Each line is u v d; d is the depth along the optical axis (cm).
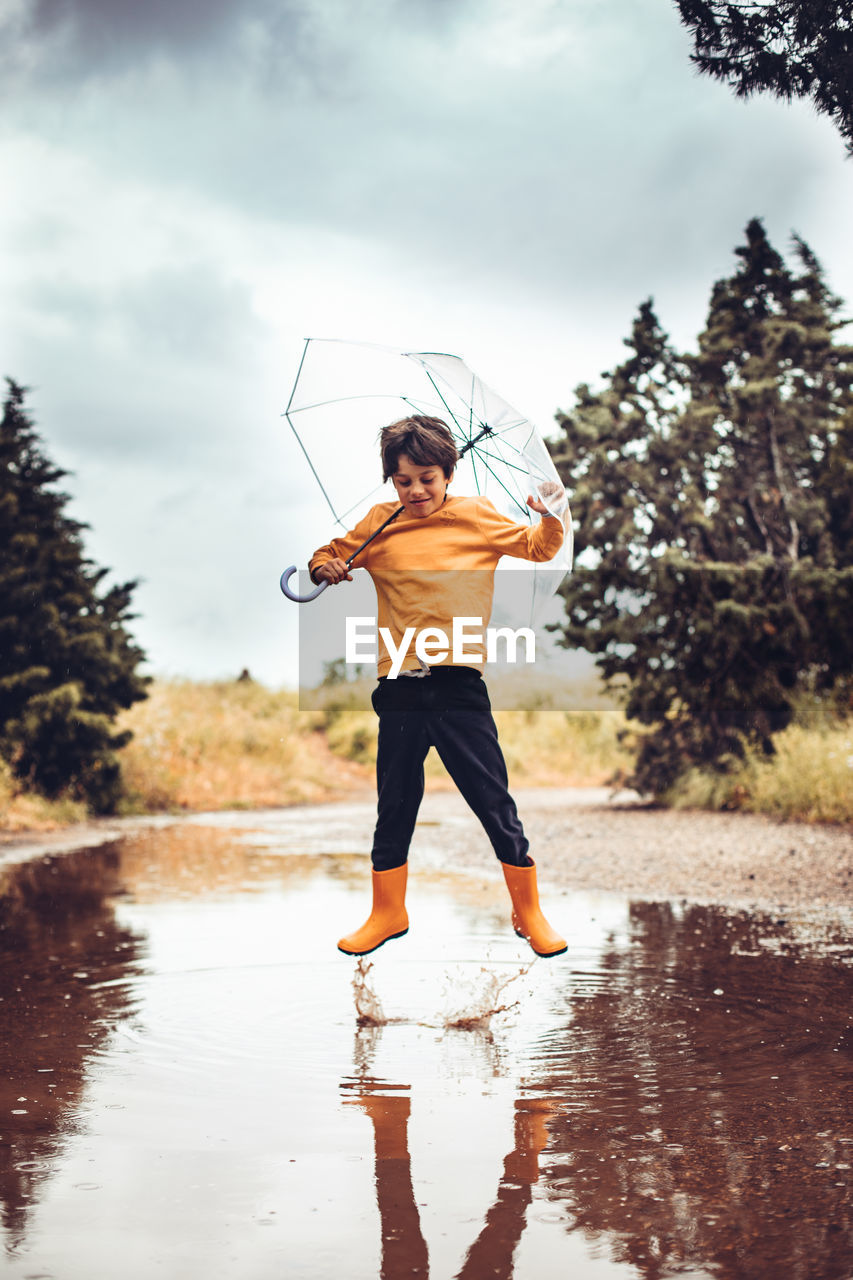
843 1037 377
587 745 2305
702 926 601
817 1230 227
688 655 1291
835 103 659
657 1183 252
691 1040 375
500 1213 236
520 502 424
